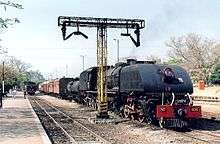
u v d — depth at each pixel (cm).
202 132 1909
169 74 2227
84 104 4550
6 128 2081
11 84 9512
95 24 2564
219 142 1579
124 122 2472
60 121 2725
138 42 2605
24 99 6406
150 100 2203
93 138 1806
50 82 9119
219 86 6900
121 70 2714
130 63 2689
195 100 4875
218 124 2253
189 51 8900
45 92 10725
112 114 3019
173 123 2052
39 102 5725
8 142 1550
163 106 2058
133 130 2066
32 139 1636
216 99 4641
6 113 3216
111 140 1727
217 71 7450
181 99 2203
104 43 2611
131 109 2486
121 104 2827
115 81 2827
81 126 2292
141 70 2273
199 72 8162
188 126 2173
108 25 2578
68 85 6025
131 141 1688
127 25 2597
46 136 1739
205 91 6394
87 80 3859
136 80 2319
